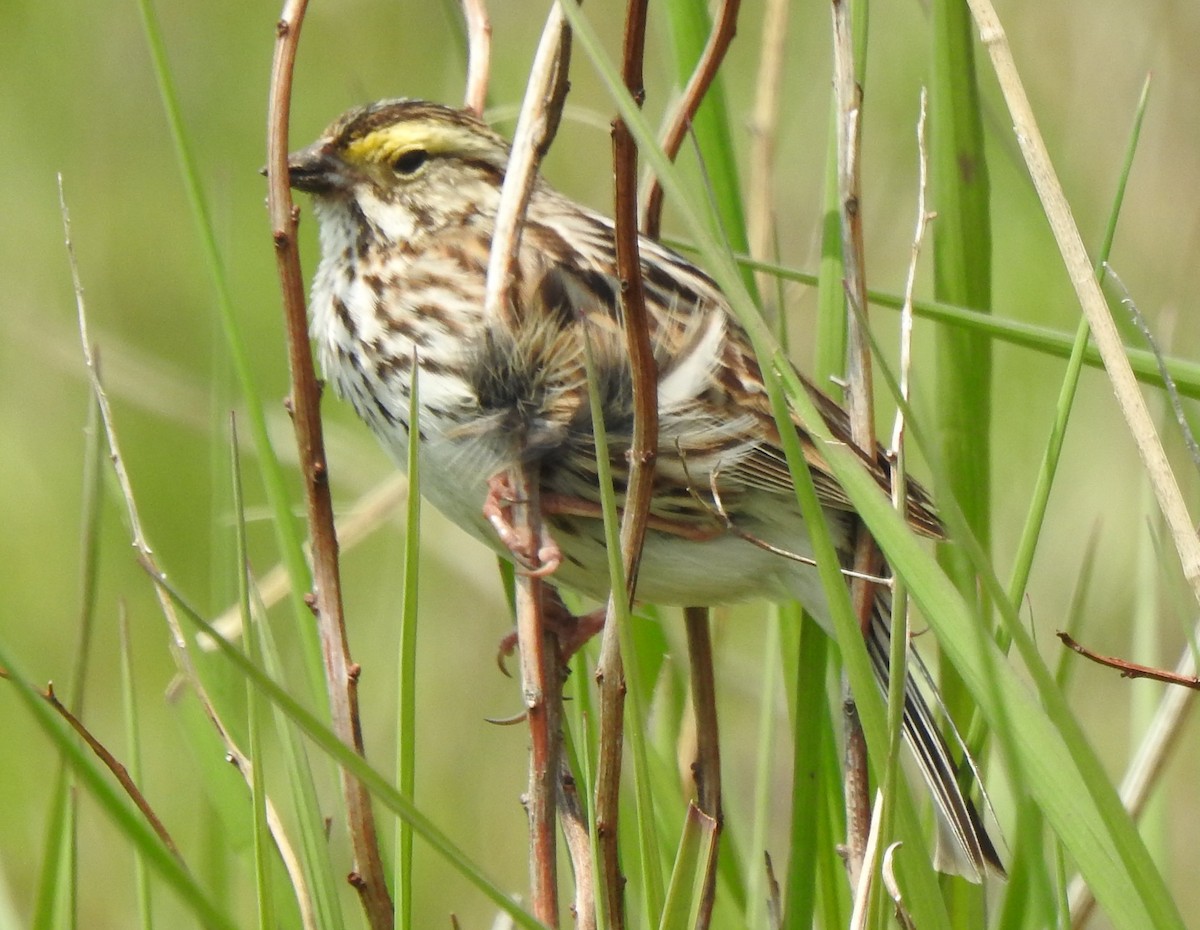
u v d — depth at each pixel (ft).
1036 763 19.58
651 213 28.50
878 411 40.09
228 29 52.16
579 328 26.03
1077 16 44.42
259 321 50.11
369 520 32.71
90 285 50.26
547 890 21.27
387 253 29.01
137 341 50.01
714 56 23.61
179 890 17.60
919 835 19.99
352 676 21.88
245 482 42.78
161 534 45.16
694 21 26.63
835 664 27.84
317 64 50.96
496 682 41.29
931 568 19.86
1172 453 34.63
